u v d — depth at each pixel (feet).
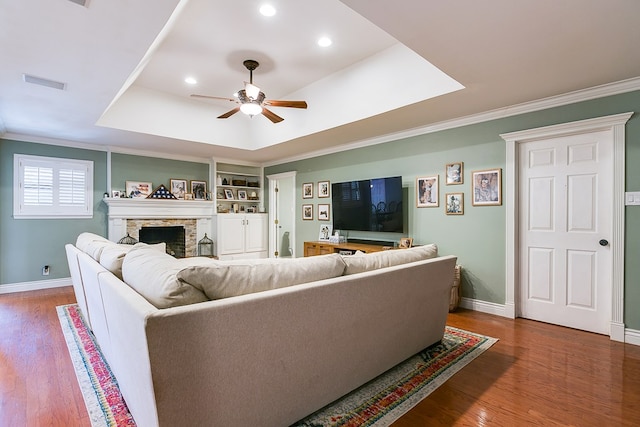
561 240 10.60
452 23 6.35
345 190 16.81
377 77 11.83
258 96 11.17
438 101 10.71
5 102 11.00
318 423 5.53
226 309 4.33
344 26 9.87
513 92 9.92
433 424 5.54
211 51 11.34
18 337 9.34
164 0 5.94
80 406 6.01
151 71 12.95
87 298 8.48
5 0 5.83
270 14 9.23
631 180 9.09
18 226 15.37
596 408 6.01
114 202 17.40
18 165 15.31
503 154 11.59
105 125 13.98
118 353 5.34
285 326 5.04
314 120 14.79
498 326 10.51
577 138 10.27
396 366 7.59
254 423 4.80
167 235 20.40
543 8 5.87
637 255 9.03
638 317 9.01
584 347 8.79
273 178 22.74
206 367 4.20
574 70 8.41
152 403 3.88
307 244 17.58
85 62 8.29
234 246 21.74
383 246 14.70
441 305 8.77
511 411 5.91
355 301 6.12
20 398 6.27
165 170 19.99
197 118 16.65
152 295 4.55
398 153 14.87
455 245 12.92
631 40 6.93
